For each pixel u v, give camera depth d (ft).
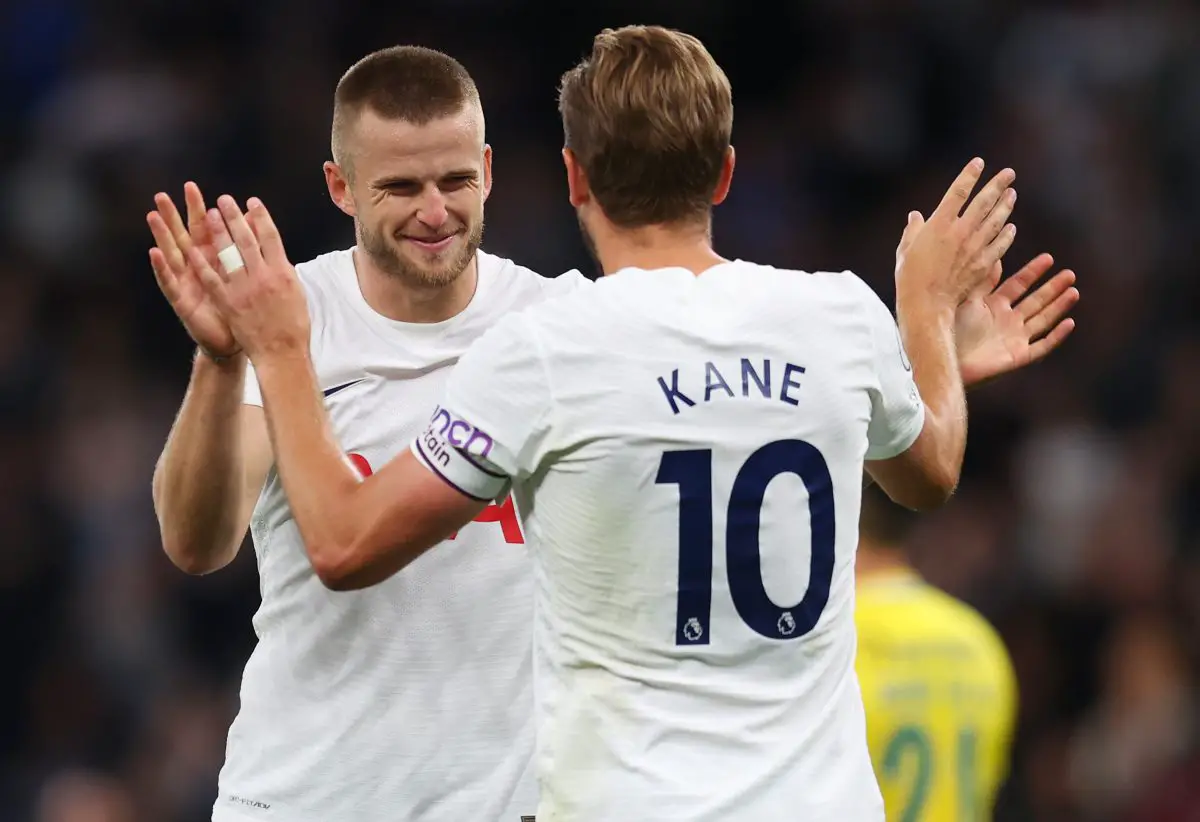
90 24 157.89
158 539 122.42
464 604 47.01
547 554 38.86
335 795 47.21
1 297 139.13
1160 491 124.26
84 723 111.45
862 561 62.59
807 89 160.25
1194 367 136.46
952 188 45.47
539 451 38.22
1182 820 95.81
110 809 102.06
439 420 38.55
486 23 157.69
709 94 39.37
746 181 154.10
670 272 39.06
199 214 41.34
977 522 118.21
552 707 38.60
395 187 44.86
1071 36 161.27
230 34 156.76
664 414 37.73
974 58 160.04
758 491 38.04
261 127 148.56
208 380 43.09
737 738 37.65
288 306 40.50
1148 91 157.38
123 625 114.62
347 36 157.17
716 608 37.86
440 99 44.88
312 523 38.73
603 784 37.58
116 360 136.26
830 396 38.81
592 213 40.63
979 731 61.11
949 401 43.27
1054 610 112.68
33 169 149.07
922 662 60.59
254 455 46.32
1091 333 140.97
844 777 38.47
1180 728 99.30
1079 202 150.61
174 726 109.70
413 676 47.06
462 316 47.75
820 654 38.83
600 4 157.79
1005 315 46.50
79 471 125.39
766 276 39.55
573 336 38.17
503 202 145.28
